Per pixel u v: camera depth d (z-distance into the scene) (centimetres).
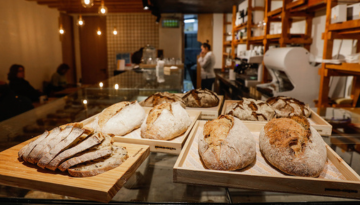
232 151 79
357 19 173
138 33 812
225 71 631
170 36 782
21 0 598
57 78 662
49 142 81
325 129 116
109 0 589
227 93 440
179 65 465
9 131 119
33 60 648
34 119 139
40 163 77
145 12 751
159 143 96
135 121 110
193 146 97
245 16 486
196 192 76
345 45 256
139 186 78
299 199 72
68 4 646
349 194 69
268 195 73
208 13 738
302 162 76
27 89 505
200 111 135
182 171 76
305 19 340
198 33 754
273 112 123
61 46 781
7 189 75
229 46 762
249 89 310
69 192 70
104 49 840
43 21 687
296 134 83
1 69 541
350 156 100
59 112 154
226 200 72
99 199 69
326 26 212
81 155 77
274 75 289
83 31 835
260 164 85
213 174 74
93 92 211
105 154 79
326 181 69
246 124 112
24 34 611
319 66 238
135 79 285
